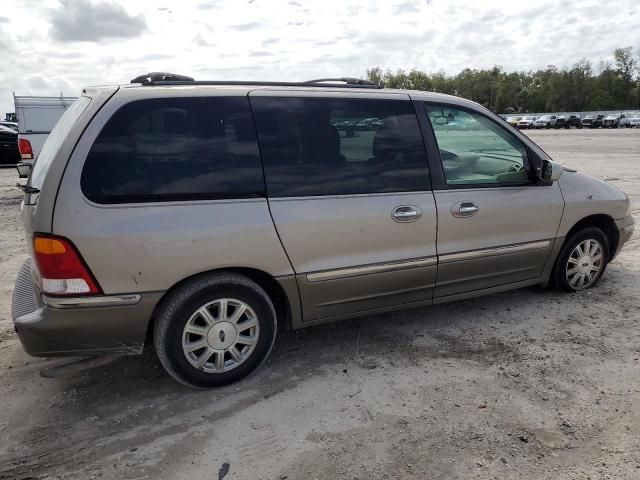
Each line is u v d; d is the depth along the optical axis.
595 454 2.64
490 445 2.71
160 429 2.89
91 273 2.81
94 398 3.20
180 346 3.09
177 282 3.03
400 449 2.69
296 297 3.40
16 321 2.88
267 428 2.88
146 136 2.95
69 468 2.59
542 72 108.12
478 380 3.34
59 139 3.01
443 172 3.81
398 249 3.63
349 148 3.49
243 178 3.15
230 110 3.17
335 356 3.69
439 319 4.30
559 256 4.58
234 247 3.10
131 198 2.88
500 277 4.21
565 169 4.65
